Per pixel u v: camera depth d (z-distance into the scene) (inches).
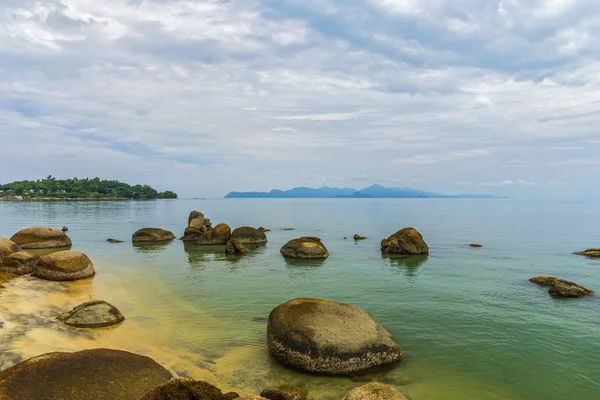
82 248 1439.5
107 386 328.5
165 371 379.9
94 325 578.6
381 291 822.5
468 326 610.2
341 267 1095.6
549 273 1009.5
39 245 1400.1
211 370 452.8
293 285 874.1
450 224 2755.9
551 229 2314.2
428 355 504.7
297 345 458.6
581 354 510.9
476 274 997.8
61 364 334.0
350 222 2982.3
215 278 941.2
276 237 1884.8
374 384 326.3
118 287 832.3
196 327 594.2
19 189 7588.6
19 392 295.0
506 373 459.8
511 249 1461.6
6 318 584.1
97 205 5585.6
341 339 462.6
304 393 403.2
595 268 1079.0
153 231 1690.5
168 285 863.1
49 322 578.2
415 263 1160.8
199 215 1834.4
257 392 405.4
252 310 685.3
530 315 663.1
